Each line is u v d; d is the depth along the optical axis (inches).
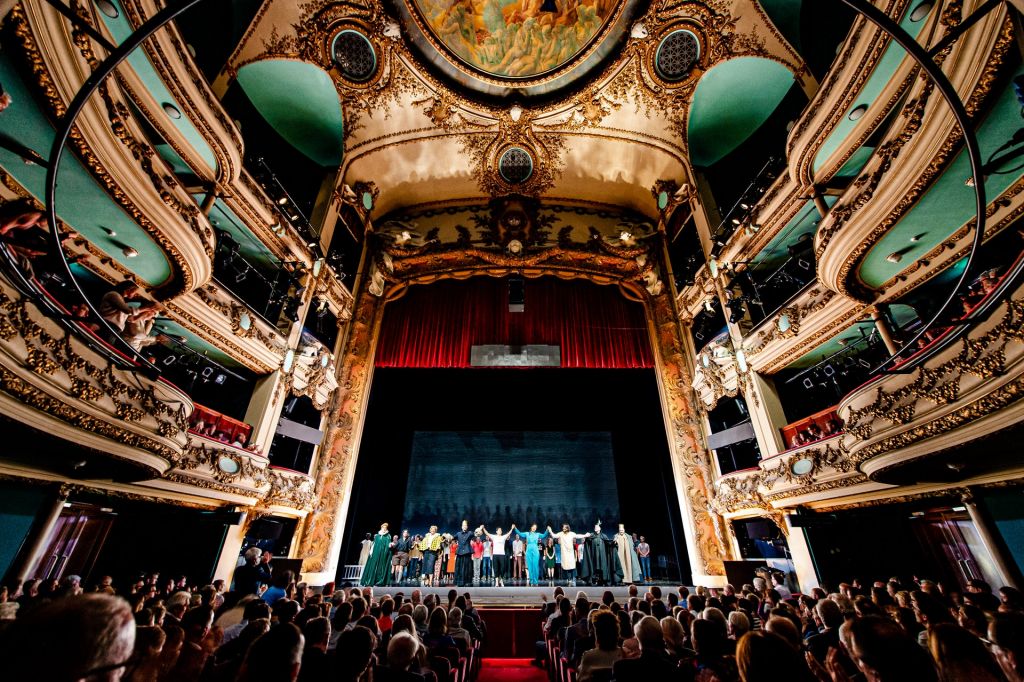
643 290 560.1
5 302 135.4
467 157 555.2
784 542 385.4
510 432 585.3
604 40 443.5
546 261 572.7
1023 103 151.6
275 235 380.5
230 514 310.3
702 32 404.5
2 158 183.6
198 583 302.5
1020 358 137.6
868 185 224.1
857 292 276.4
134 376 193.6
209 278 303.7
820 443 290.4
